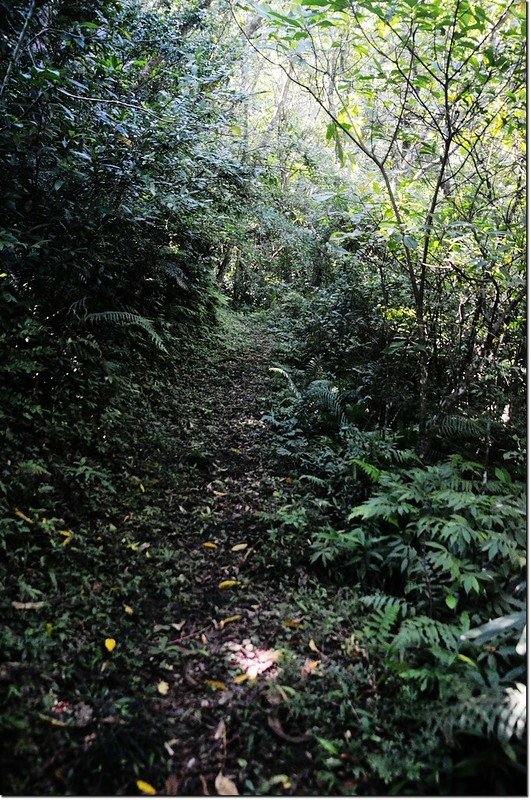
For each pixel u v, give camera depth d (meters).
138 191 5.12
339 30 4.73
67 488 3.50
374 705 2.37
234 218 8.51
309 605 3.03
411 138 4.54
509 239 4.24
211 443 5.05
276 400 6.33
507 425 4.88
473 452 4.84
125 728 2.14
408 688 2.40
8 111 3.96
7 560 2.80
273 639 2.77
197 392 6.23
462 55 3.95
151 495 3.92
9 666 2.22
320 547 3.40
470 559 3.07
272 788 2.01
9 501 3.12
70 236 4.52
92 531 3.30
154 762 2.06
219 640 2.73
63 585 2.80
